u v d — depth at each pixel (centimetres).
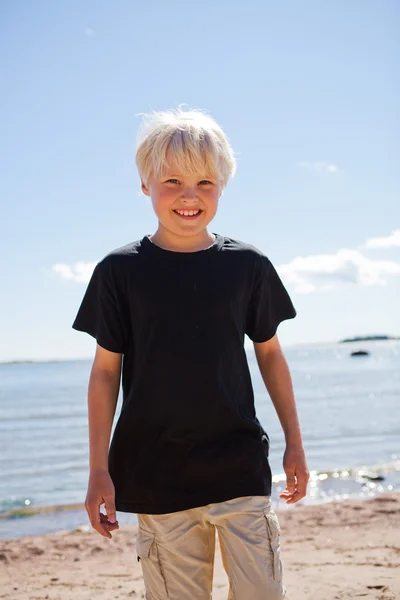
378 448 1423
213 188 244
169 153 238
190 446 229
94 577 455
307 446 1500
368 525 568
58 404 3266
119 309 240
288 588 391
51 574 468
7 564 502
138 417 233
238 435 234
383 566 432
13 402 3462
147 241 247
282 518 616
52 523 770
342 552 479
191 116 246
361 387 4056
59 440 1841
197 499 226
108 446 236
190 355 231
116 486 236
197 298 235
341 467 1157
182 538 228
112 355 242
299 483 245
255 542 223
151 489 229
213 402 231
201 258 241
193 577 228
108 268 241
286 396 259
